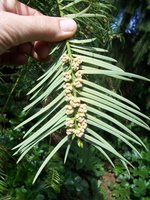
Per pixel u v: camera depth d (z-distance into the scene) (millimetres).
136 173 733
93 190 686
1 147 406
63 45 181
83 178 691
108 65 166
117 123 155
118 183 728
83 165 662
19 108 542
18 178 520
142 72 780
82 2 233
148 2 731
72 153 647
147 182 720
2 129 494
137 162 764
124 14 748
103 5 243
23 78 302
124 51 766
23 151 161
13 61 269
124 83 770
